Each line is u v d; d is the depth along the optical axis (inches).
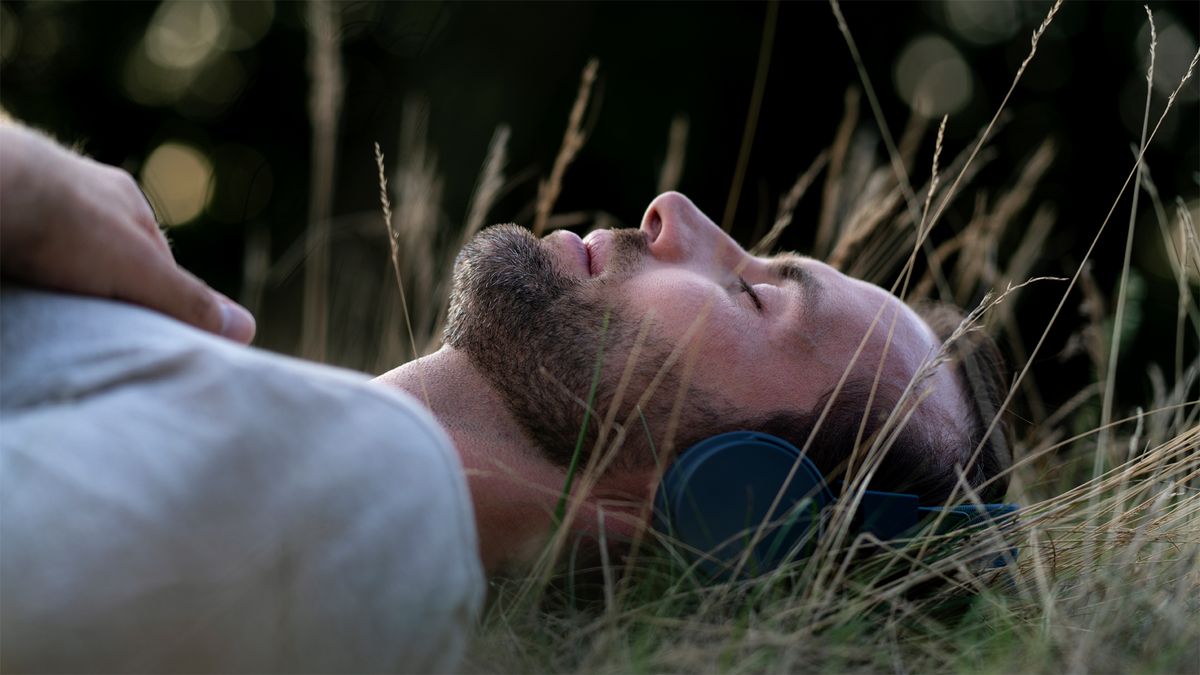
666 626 54.9
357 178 291.9
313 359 126.0
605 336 62.6
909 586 57.2
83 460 38.7
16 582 37.1
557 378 62.2
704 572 56.8
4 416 41.2
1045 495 94.4
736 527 56.6
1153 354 237.3
